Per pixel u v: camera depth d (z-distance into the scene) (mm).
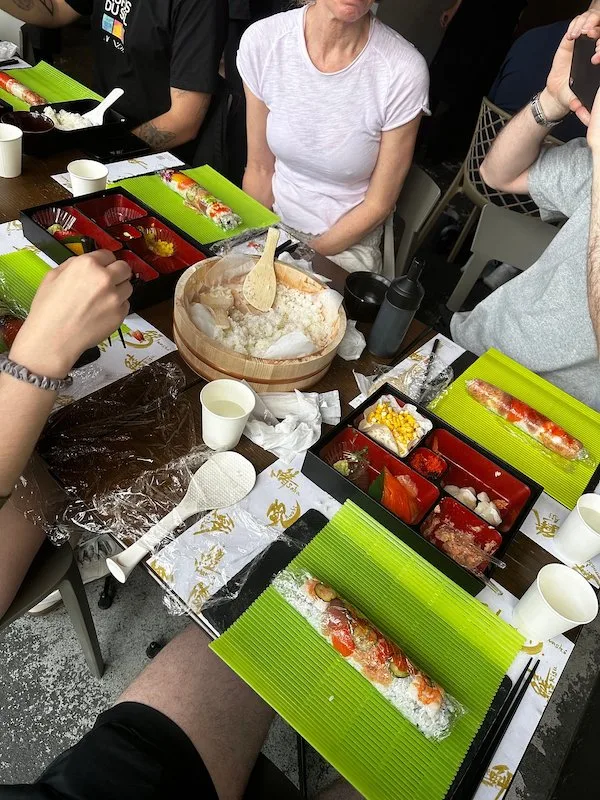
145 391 972
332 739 651
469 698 727
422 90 1469
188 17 1740
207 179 1521
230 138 2154
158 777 686
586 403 1359
